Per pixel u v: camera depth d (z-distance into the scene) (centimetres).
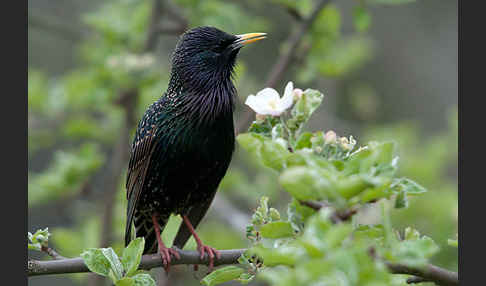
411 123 1877
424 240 450
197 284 1252
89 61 1474
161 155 834
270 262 434
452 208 1258
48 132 1492
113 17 1407
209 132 824
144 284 612
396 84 2139
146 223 908
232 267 615
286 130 546
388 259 434
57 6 1869
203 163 830
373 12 2120
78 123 1446
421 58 2155
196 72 835
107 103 1340
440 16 2155
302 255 413
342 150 521
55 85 1490
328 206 480
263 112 532
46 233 662
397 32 2156
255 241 610
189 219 892
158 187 852
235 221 1366
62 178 1325
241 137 497
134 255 621
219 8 1370
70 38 1485
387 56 2150
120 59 1283
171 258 782
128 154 1354
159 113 839
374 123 2039
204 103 824
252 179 1764
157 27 1373
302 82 1421
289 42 1335
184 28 1370
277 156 489
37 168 1858
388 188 478
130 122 1350
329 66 1400
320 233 406
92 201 1485
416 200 1296
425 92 2133
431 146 1563
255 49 1878
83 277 1359
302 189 463
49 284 1784
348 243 418
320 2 1286
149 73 1285
